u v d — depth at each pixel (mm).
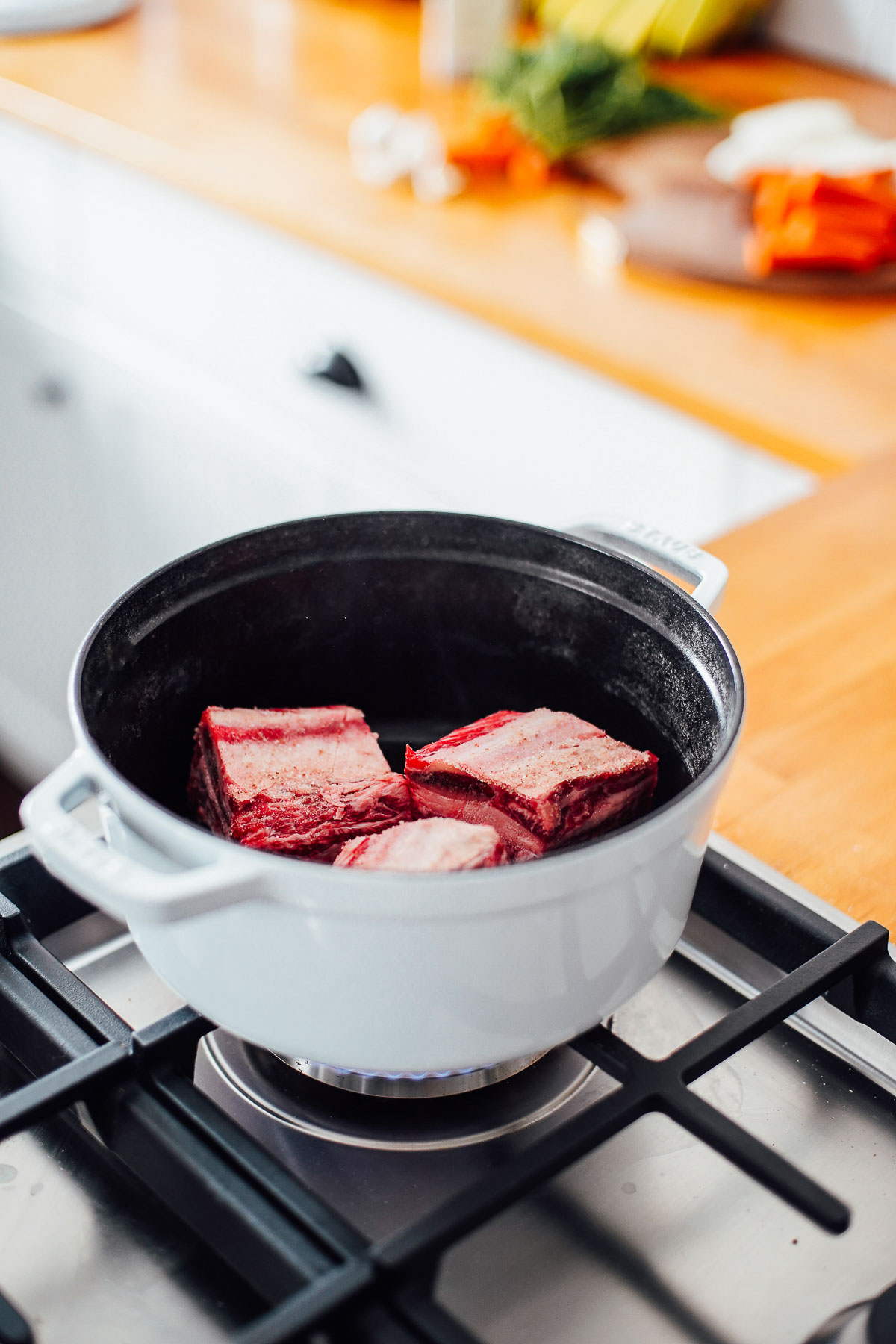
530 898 414
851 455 1100
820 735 744
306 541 617
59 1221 471
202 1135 464
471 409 1434
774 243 1379
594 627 619
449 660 671
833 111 1617
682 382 1207
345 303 1502
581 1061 542
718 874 602
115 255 1786
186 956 457
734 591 875
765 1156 444
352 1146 502
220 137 1668
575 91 1649
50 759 2143
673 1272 459
